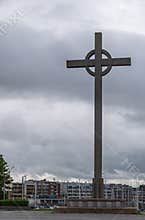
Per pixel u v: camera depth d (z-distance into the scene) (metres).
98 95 41.88
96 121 41.16
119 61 42.56
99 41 42.97
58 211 37.28
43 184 164.62
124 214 35.69
